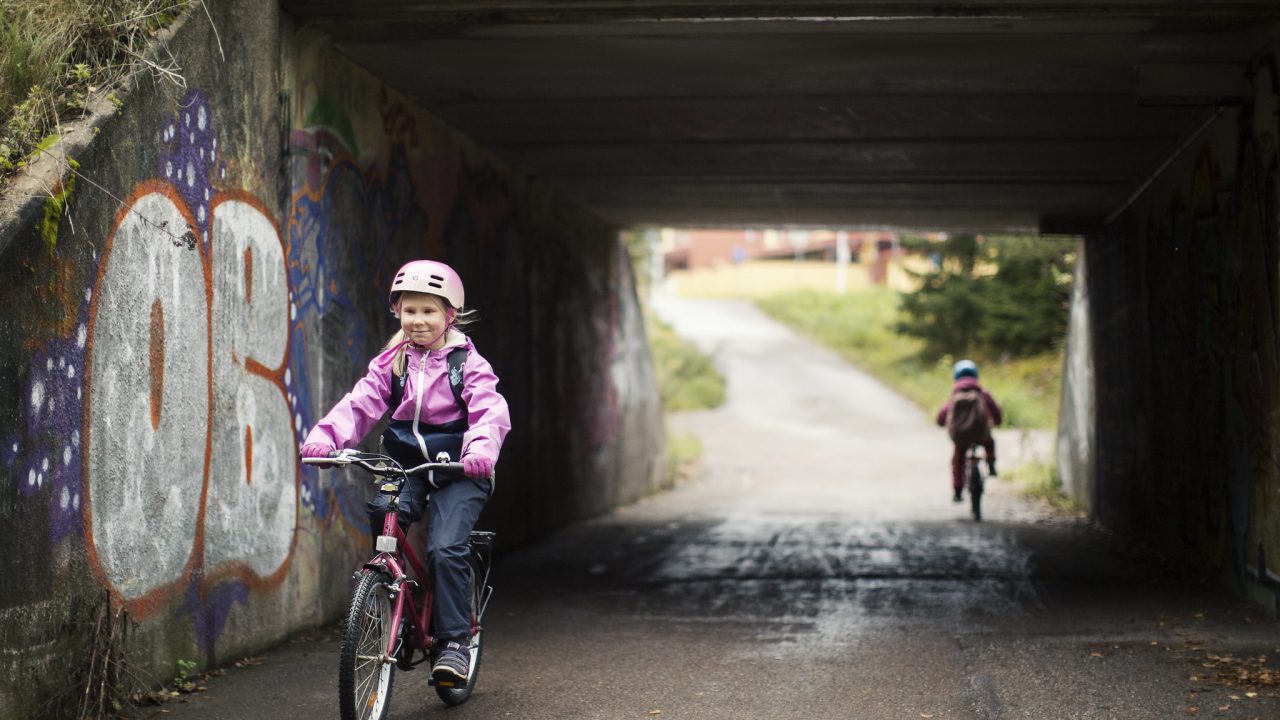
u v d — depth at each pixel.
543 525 12.94
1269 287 7.33
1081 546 11.90
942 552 11.44
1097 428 14.35
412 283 4.86
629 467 17.64
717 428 31.50
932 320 37.62
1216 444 8.76
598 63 8.18
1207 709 5.30
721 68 8.34
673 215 15.36
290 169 6.85
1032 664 6.27
